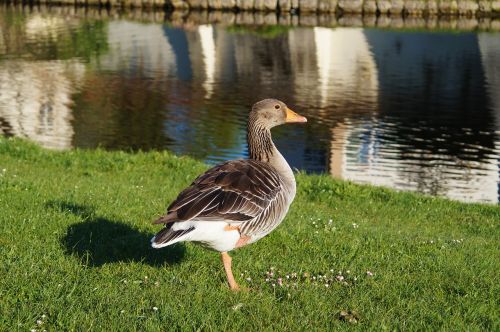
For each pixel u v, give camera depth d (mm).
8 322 6742
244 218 7215
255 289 8312
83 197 12805
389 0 81312
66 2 88250
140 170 18359
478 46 61781
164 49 57500
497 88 44781
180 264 9039
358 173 25453
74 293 7656
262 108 8508
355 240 10938
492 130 33656
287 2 82375
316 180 18062
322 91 43156
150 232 10477
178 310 7266
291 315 7375
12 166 16938
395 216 15242
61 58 51469
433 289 8688
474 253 10961
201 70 49406
